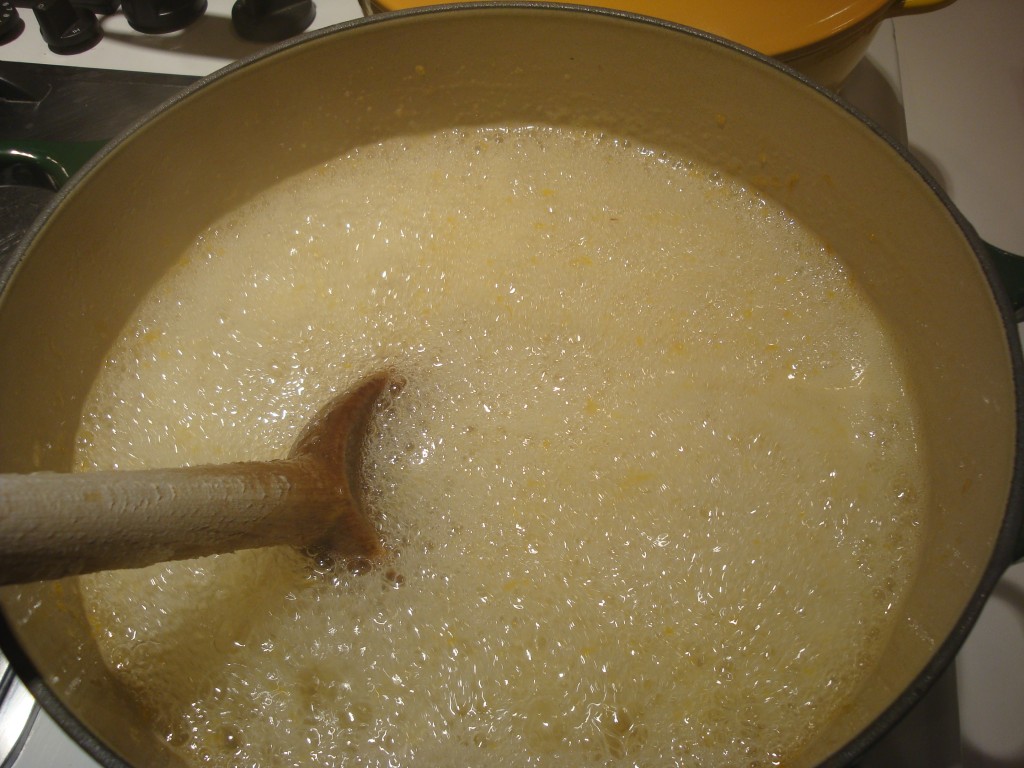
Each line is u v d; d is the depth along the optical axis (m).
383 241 0.32
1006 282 0.23
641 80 0.29
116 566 0.16
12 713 0.24
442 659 0.24
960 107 0.38
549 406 0.28
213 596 0.25
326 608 0.25
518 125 0.33
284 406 0.28
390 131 0.32
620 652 0.24
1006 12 0.42
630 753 0.22
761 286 0.30
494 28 0.28
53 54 0.38
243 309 0.30
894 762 0.24
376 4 0.30
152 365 0.29
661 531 0.26
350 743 0.23
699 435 0.27
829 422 0.27
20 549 0.14
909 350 0.27
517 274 0.31
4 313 0.22
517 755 0.22
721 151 0.31
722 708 0.23
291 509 0.20
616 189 0.32
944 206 0.24
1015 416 0.20
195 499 0.17
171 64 0.37
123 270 0.28
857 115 0.25
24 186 0.30
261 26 0.37
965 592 0.20
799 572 0.25
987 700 0.25
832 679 0.23
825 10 0.28
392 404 0.28
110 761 0.17
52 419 0.25
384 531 0.26
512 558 0.25
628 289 0.30
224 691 0.23
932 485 0.25
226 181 0.30
